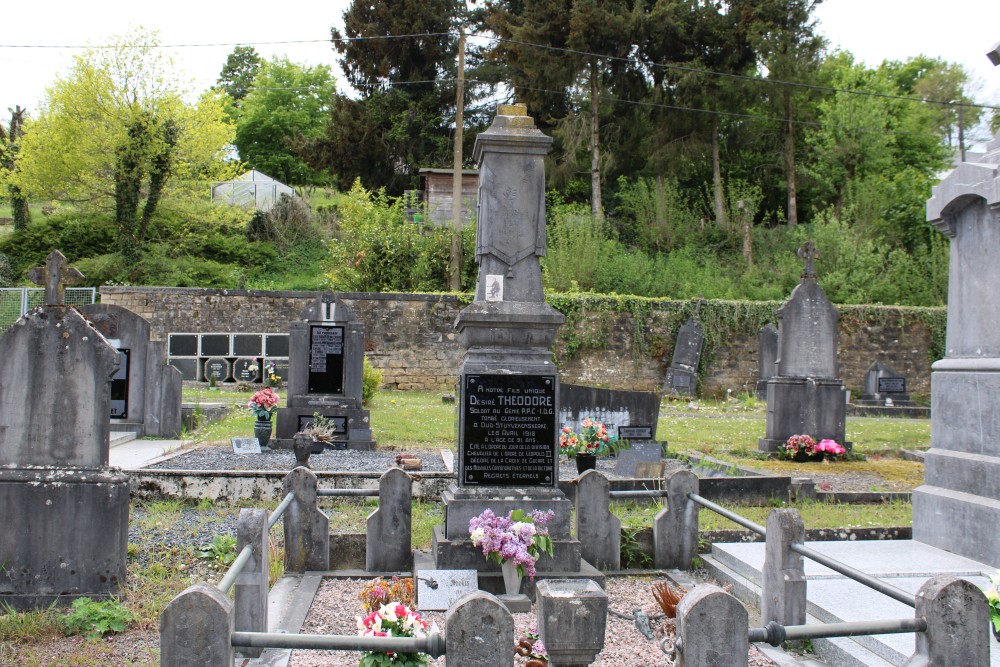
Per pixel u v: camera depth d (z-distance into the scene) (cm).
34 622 491
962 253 685
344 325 1295
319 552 620
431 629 472
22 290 2559
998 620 418
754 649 474
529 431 614
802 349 1300
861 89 3784
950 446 675
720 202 3506
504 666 298
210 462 1055
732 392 2498
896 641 432
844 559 613
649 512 823
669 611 498
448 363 2355
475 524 558
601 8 3122
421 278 2659
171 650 291
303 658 445
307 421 1263
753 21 3173
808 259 1329
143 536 697
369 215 2920
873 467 1160
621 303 2473
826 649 457
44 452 539
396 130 3744
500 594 556
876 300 3034
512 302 628
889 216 3572
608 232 3369
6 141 3189
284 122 4872
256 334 2288
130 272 2911
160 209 3173
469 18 3962
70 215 3278
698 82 3186
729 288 3009
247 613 450
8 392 539
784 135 3741
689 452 1238
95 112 2852
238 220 3241
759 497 886
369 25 3825
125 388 1323
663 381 2472
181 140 2947
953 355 692
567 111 3644
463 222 3250
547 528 591
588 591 376
